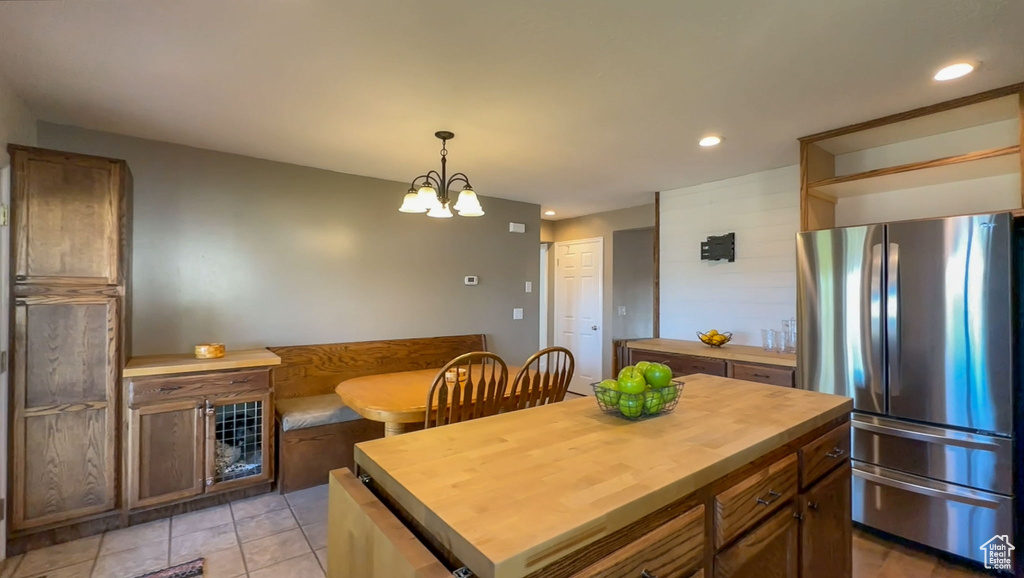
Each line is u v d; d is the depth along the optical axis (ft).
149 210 9.77
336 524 3.93
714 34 5.78
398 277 13.46
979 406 6.90
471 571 2.54
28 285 7.26
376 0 5.09
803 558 4.80
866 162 10.16
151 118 8.56
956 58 6.38
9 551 7.15
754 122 8.77
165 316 9.94
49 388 7.43
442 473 3.49
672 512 3.39
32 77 6.92
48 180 7.41
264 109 8.16
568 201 16.56
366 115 8.41
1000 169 8.21
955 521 7.12
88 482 7.75
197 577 6.81
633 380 4.86
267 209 11.24
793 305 11.59
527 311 16.52
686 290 14.03
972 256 6.97
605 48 6.12
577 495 3.11
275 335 11.37
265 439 9.37
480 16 5.39
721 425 4.71
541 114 8.36
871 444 7.98
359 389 8.95
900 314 7.64
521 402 7.61
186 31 5.70
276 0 5.09
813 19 5.45
